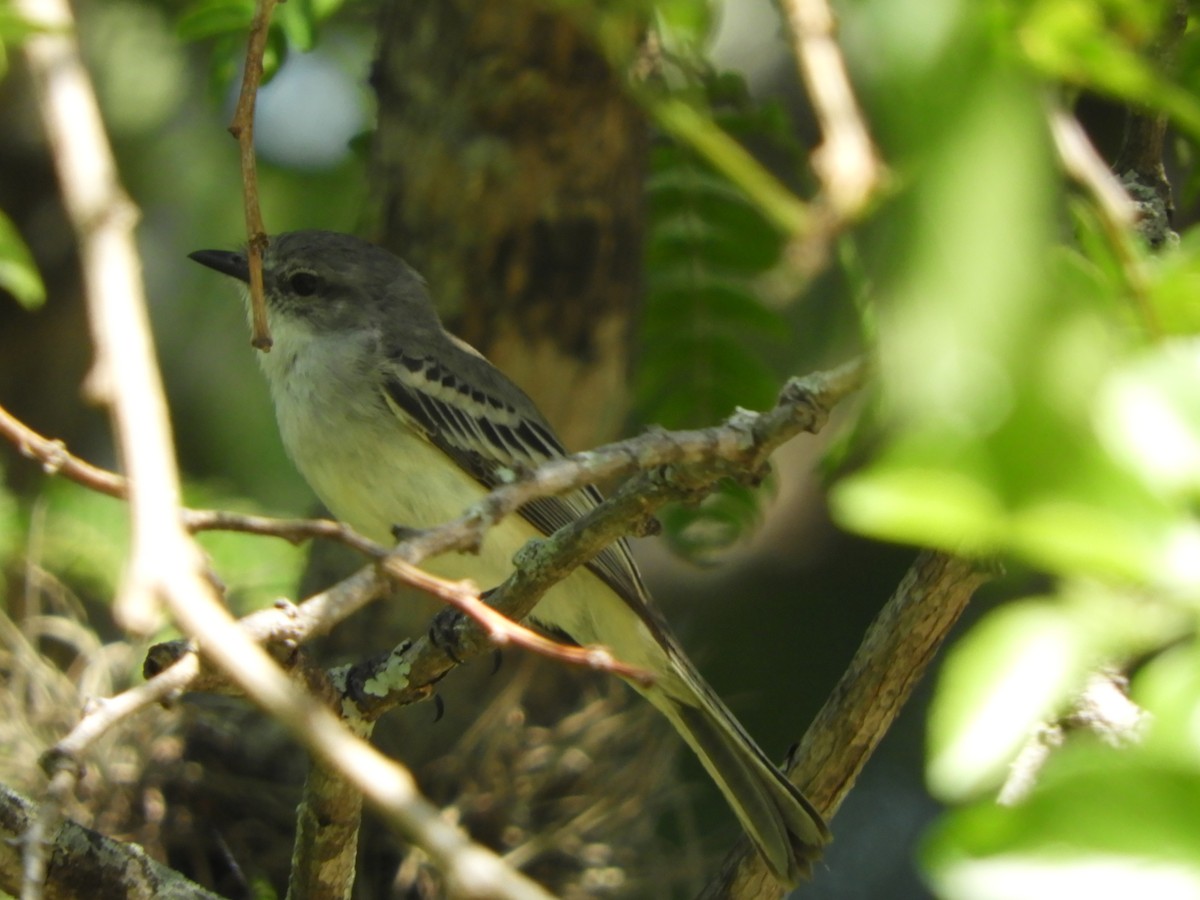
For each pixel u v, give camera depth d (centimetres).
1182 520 282
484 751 1067
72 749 446
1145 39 366
